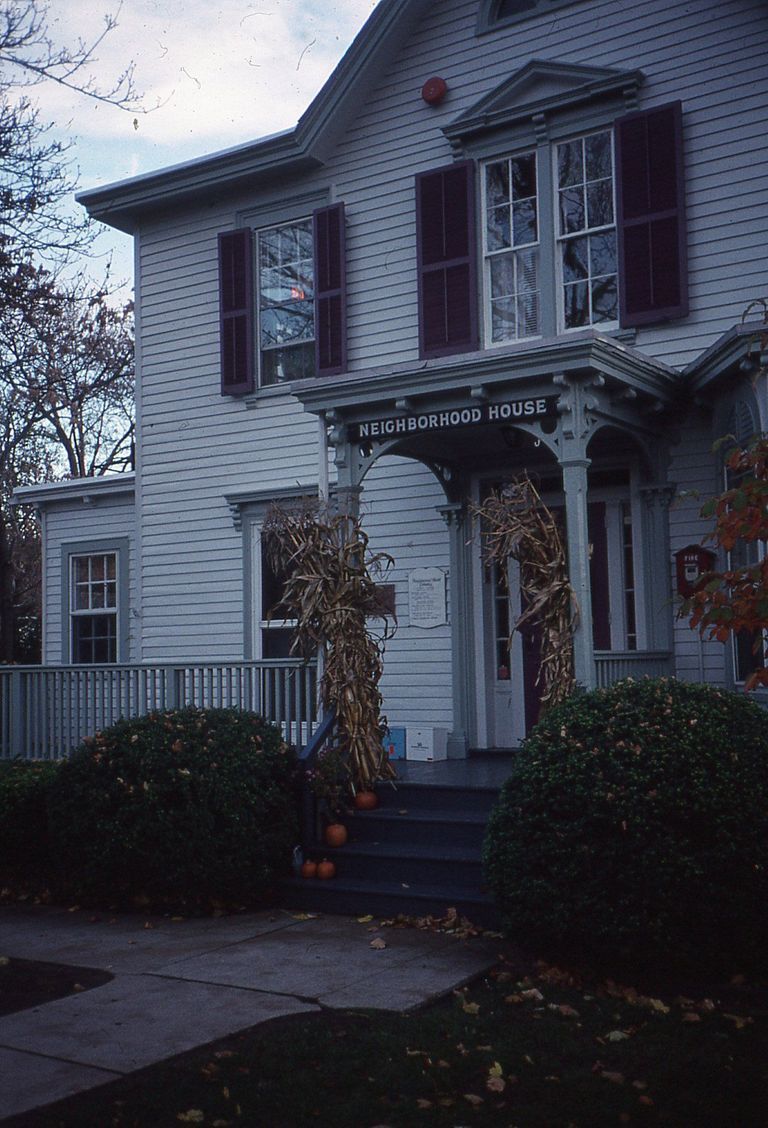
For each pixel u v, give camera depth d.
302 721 10.55
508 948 7.39
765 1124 4.61
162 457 14.09
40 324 11.58
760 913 6.40
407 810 9.43
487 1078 5.17
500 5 12.01
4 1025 6.01
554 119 11.35
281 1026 5.93
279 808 8.94
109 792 8.73
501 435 10.98
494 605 11.75
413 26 12.38
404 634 12.16
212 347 13.76
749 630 5.41
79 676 11.74
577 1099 4.91
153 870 8.65
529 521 9.09
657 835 6.37
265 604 13.17
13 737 12.15
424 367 9.39
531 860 6.64
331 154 12.94
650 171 10.67
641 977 6.61
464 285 11.77
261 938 7.84
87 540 16.23
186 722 9.18
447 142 12.14
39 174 10.16
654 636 10.52
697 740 6.66
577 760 6.75
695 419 10.45
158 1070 5.33
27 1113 4.84
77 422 27.31
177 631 13.81
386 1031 5.79
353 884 8.63
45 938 8.03
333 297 12.67
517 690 11.59
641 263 10.70
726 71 10.50
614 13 11.15
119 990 6.62
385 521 12.37
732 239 10.37
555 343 8.74
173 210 14.16
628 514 11.04
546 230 11.35
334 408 10.01
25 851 9.83
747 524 5.18
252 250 13.46
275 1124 4.71
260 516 13.20
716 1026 5.79
